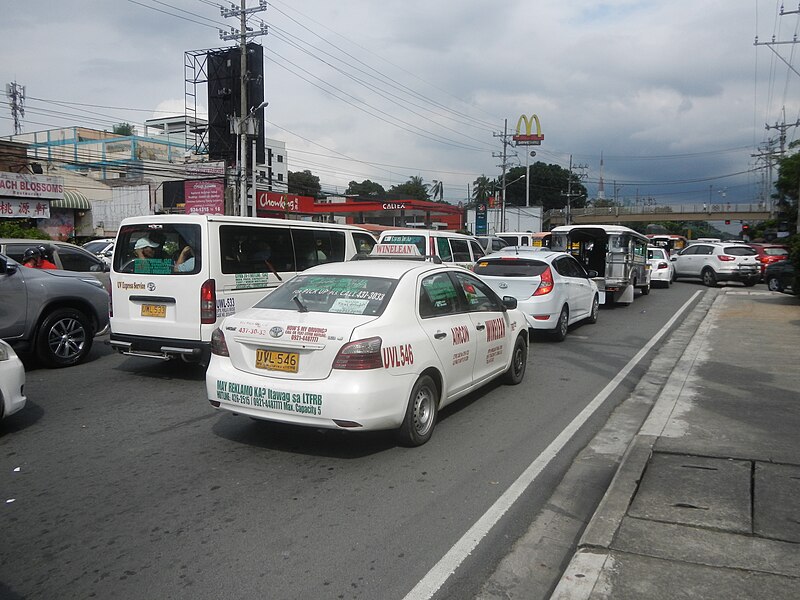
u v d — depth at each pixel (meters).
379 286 5.80
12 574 3.62
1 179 28.98
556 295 11.33
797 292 17.73
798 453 5.29
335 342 5.10
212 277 7.82
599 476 5.23
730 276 24.78
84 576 3.59
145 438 6.02
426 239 13.55
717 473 4.84
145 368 9.14
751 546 3.73
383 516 4.39
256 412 5.34
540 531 4.24
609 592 3.28
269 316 5.52
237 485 4.90
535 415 6.93
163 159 68.94
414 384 5.58
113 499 4.64
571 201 107.44
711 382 7.93
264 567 3.70
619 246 17.27
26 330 8.63
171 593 3.42
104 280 13.23
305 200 47.12
